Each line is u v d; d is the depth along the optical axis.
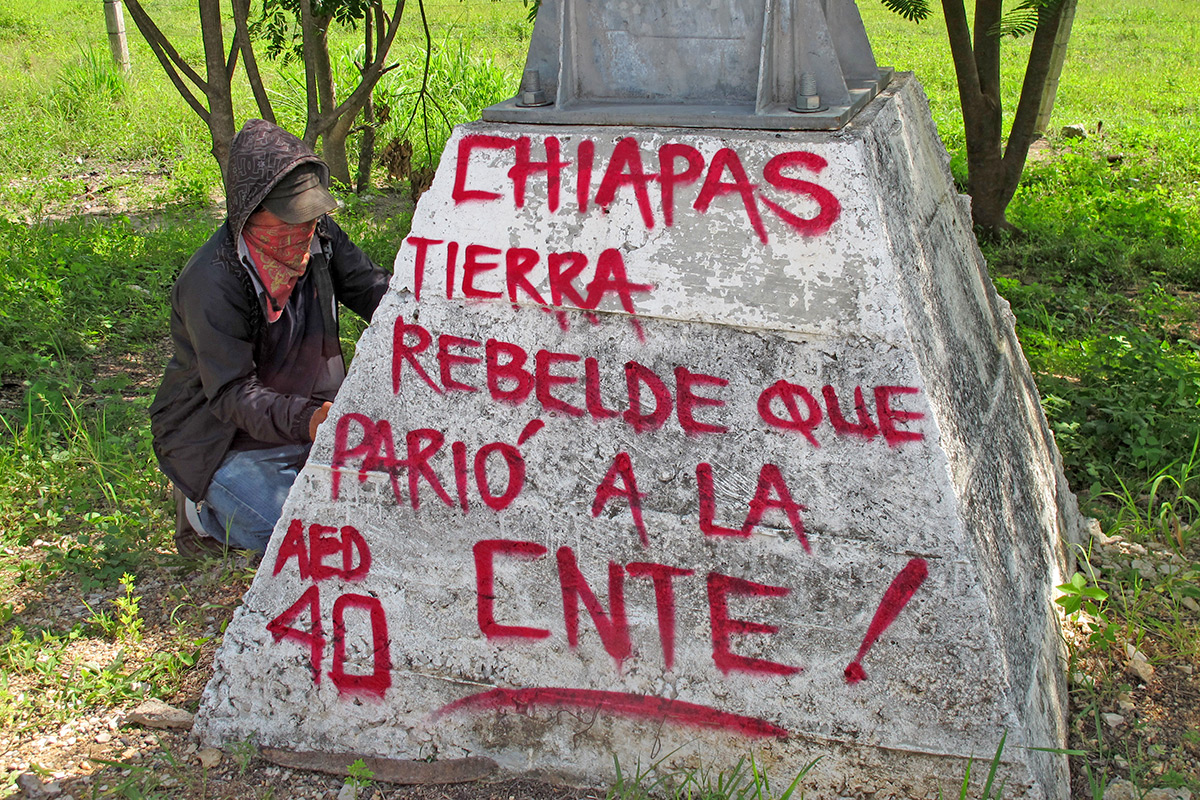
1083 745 2.50
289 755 2.51
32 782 2.39
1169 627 2.93
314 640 2.49
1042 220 7.12
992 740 2.09
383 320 2.33
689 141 2.09
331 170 8.34
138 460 3.82
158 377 4.80
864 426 2.08
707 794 2.27
